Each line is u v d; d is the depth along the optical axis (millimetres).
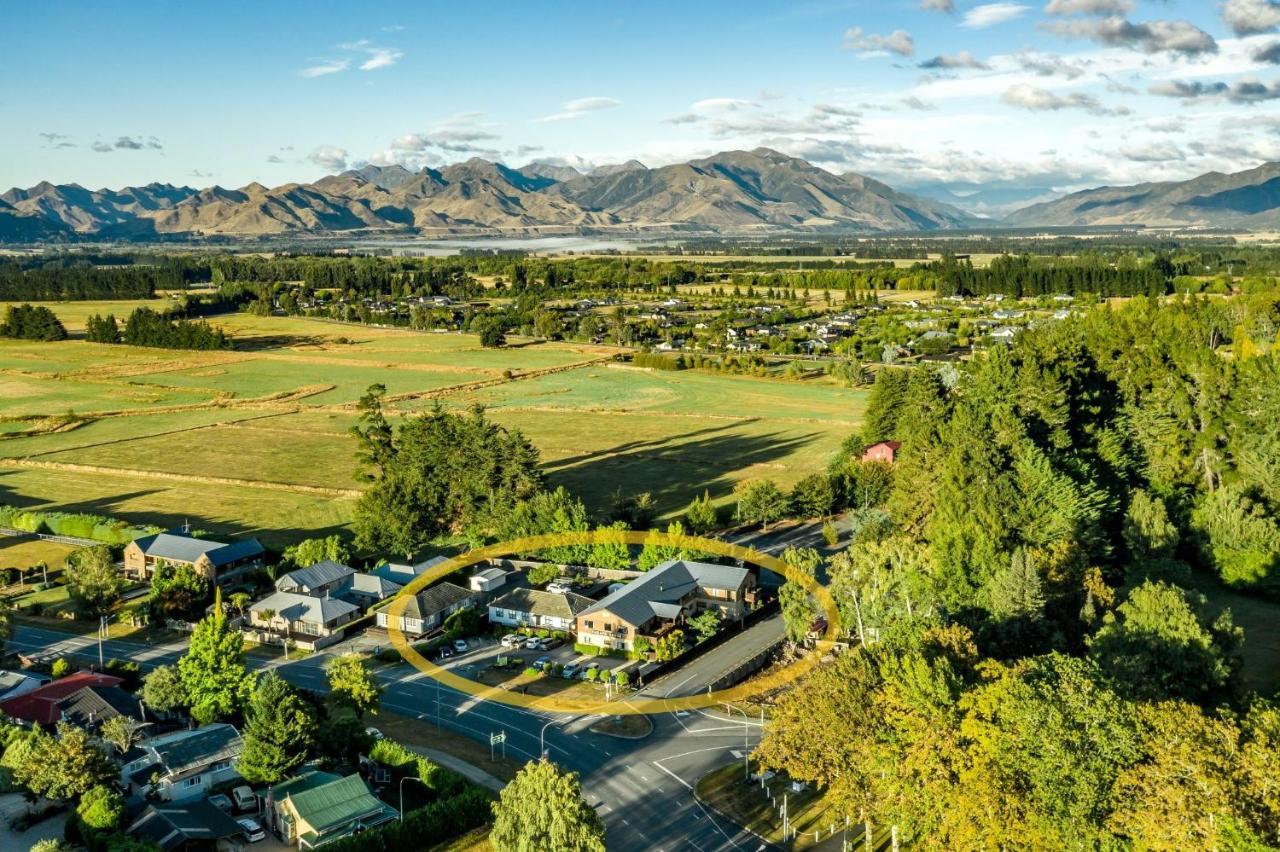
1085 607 80250
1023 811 52531
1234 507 104062
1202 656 68438
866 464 152875
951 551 92750
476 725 86500
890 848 64938
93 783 71562
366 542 132125
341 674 84938
